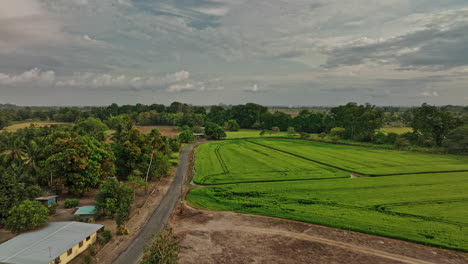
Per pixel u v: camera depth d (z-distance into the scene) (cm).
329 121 18675
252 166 8600
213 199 5503
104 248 3641
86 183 5509
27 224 3538
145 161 6819
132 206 5250
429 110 12288
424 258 3297
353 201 5250
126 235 4031
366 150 11631
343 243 3684
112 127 18925
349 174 7494
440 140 12325
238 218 4553
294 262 3253
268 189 6109
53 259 2955
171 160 9500
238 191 5981
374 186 6216
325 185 6369
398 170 7794
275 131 19375
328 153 10888
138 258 3406
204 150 11812
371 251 3472
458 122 11956
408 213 4619
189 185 6700
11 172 4759
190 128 18850
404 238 3741
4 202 4047
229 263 3241
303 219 4409
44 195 5047
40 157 5834
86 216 4612
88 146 5712
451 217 4438
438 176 7050
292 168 8275
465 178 6812
